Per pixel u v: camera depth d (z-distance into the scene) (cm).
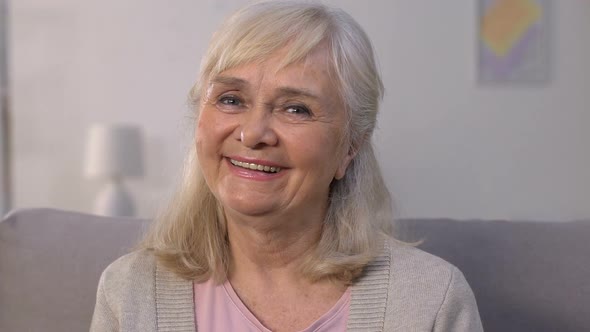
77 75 356
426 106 347
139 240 125
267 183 97
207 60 100
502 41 343
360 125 104
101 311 109
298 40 94
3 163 354
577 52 343
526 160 347
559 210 347
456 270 108
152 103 355
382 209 118
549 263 123
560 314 118
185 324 105
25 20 354
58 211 139
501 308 120
